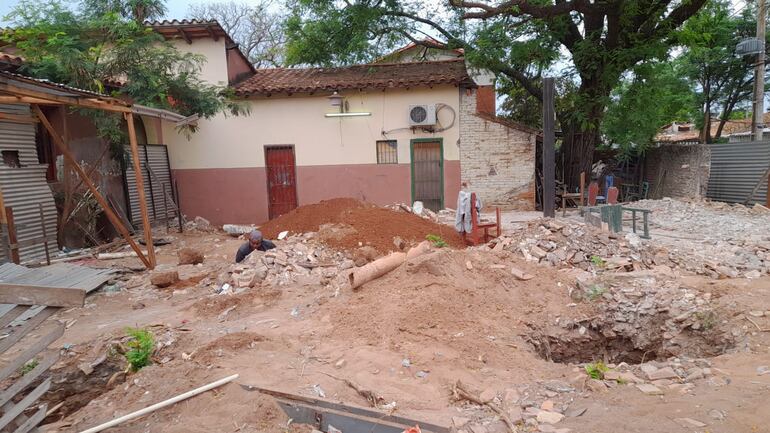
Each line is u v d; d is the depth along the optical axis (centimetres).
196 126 1388
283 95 1527
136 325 596
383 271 672
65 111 1132
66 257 1012
